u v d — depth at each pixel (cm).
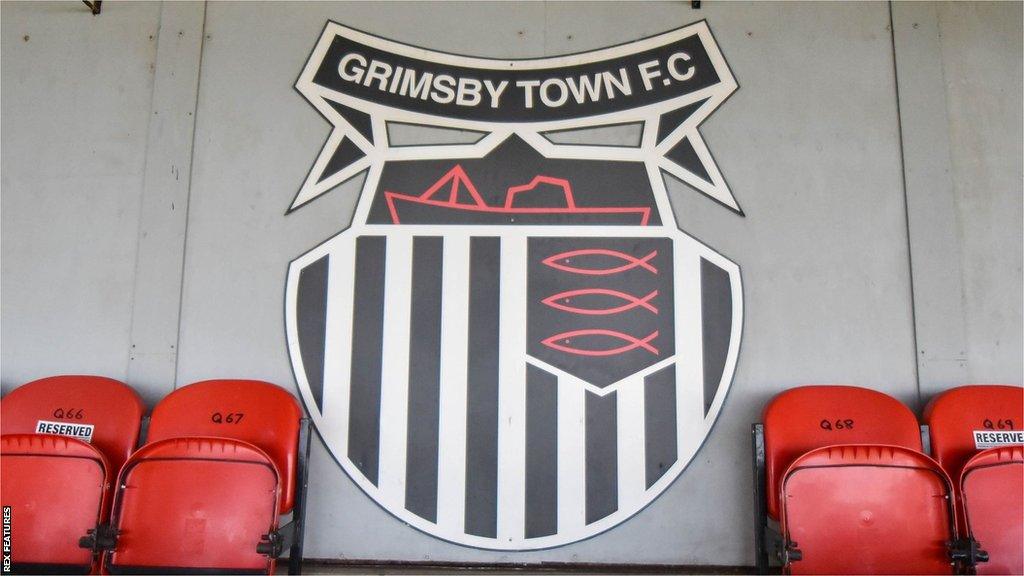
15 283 295
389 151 298
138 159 302
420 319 286
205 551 228
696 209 290
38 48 312
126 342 290
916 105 294
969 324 281
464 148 297
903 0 301
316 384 283
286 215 295
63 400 263
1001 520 229
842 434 249
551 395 280
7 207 300
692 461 276
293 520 251
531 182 294
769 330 282
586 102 298
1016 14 299
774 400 255
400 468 278
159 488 231
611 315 284
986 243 286
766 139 294
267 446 250
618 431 278
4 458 238
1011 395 254
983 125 293
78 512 236
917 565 225
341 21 308
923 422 263
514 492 276
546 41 304
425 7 308
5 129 306
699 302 284
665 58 301
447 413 280
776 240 287
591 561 273
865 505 230
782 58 299
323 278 290
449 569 273
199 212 296
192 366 286
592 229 290
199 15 309
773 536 240
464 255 290
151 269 292
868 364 279
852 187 290
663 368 280
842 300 283
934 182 289
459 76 302
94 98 307
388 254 291
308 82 304
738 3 303
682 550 272
